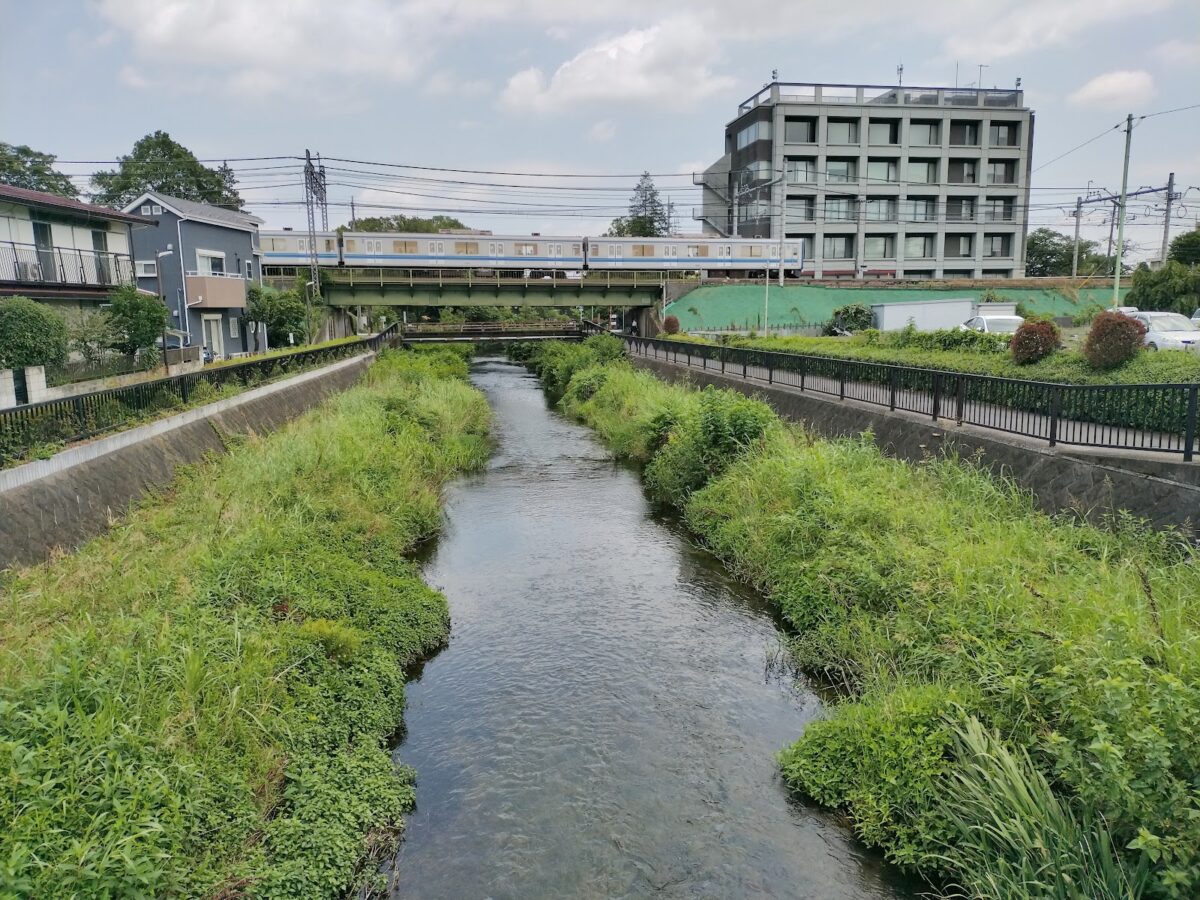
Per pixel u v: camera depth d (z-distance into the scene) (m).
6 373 13.53
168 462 11.87
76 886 3.91
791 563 9.77
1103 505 8.63
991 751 5.20
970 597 7.24
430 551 12.34
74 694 5.15
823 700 7.59
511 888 5.30
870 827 5.55
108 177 46.69
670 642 9.01
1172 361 14.05
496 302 37.94
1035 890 4.47
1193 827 3.98
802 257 47.41
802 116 55.38
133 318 20.53
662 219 78.38
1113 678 4.75
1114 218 49.34
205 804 4.96
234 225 31.58
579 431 23.86
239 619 6.94
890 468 11.62
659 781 6.45
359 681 7.14
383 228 81.56
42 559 8.29
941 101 57.00
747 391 19.59
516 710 7.59
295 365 21.73
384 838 5.63
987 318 27.44
